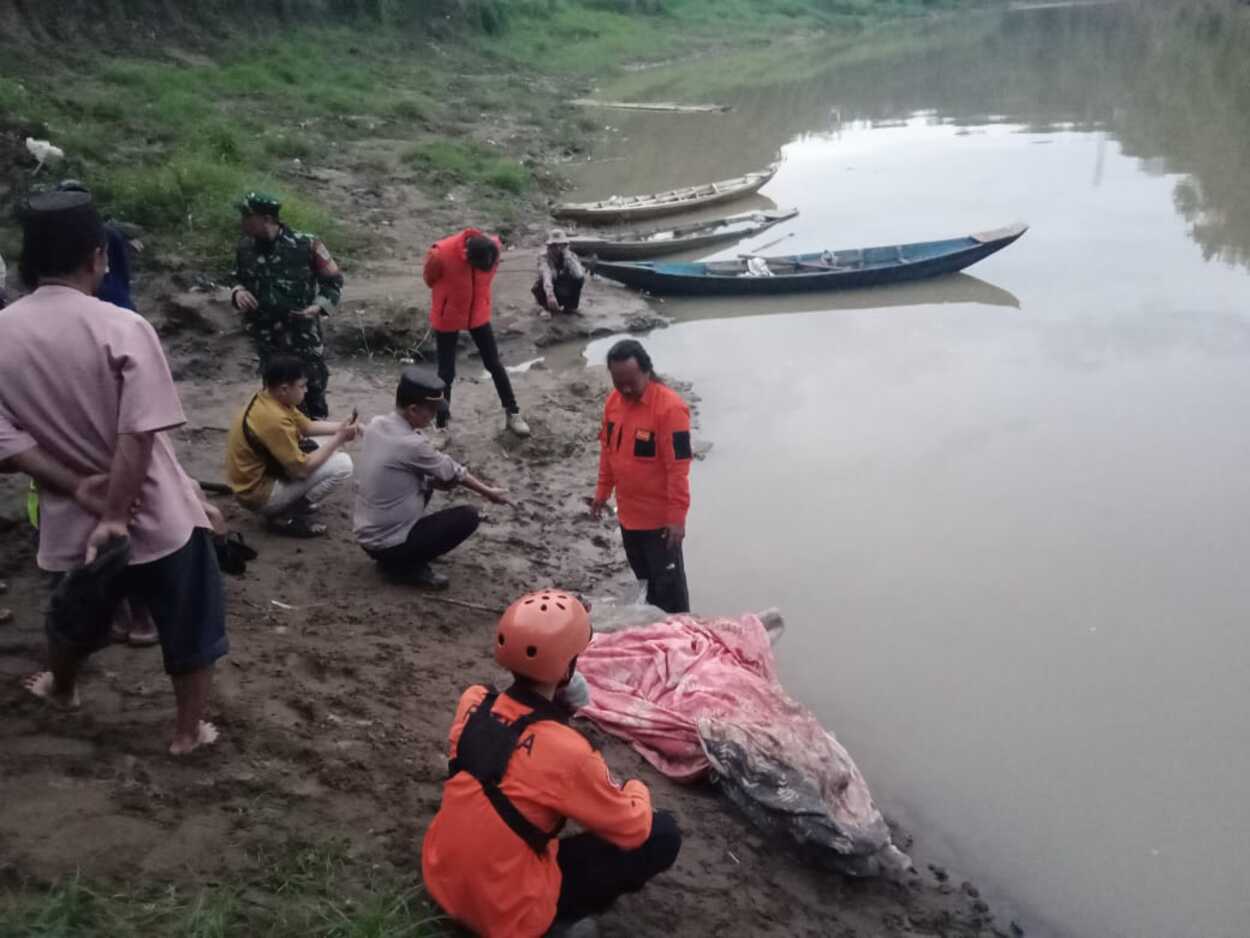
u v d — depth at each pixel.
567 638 3.54
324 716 4.87
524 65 33.81
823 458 9.54
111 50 22.22
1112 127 24.06
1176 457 9.34
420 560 6.67
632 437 6.26
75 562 3.67
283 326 8.09
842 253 14.81
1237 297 13.15
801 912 4.66
